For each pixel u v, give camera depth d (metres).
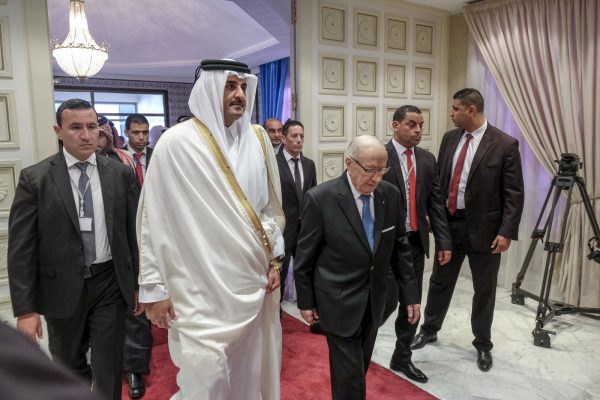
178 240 1.51
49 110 2.56
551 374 2.47
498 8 3.68
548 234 2.95
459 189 2.57
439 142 4.39
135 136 2.88
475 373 2.49
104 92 9.33
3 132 2.45
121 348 1.76
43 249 1.63
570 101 3.30
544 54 3.41
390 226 1.70
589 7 3.14
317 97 3.56
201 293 1.49
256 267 1.56
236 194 1.53
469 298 3.68
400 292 1.87
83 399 0.27
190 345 1.47
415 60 4.10
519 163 2.41
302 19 3.40
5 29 2.41
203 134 1.52
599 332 3.00
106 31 6.91
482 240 2.47
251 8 4.91
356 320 1.65
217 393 1.45
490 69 3.79
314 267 1.75
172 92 10.05
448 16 4.25
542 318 2.83
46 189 1.62
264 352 1.72
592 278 3.25
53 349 1.71
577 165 2.81
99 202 1.70
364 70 3.79
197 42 7.27
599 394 2.28
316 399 2.22
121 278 1.70
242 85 1.59
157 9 6.44
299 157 3.22
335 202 1.66
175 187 1.49
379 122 3.95
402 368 2.45
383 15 3.83
